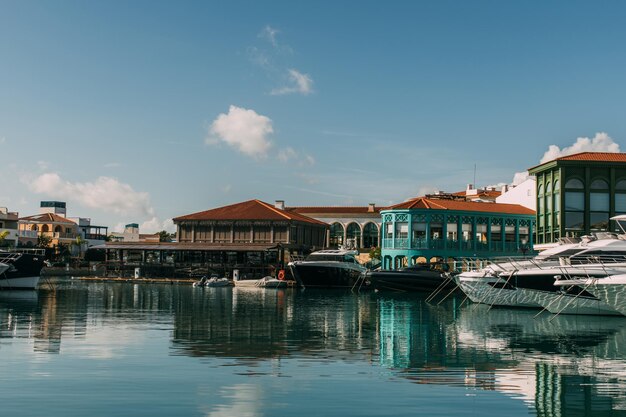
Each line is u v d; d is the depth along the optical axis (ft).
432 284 187.32
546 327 97.50
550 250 133.39
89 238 520.01
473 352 71.51
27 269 203.31
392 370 60.54
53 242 431.84
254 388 52.70
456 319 110.22
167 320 105.40
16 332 86.84
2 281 200.03
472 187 352.69
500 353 70.79
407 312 125.39
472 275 140.56
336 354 69.56
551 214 179.73
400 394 51.01
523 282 126.00
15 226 403.75
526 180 248.73
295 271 228.63
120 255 318.24
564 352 71.72
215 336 84.17
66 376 56.75
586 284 108.17
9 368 60.23
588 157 176.86
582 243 128.98
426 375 58.34
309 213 353.31
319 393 51.19
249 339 81.35
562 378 57.31
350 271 226.79
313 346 75.46
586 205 172.45
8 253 198.90
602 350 73.10
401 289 191.21
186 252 309.42
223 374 58.08
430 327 96.99
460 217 223.71
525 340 81.76
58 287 230.07
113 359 65.36
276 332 89.25
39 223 444.14
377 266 278.46
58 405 47.11
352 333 88.69
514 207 239.91
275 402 48.39
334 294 195.21
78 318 107.65
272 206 323.57
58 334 84.99
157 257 331.77
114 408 46.44
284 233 297.33
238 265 288.92
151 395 50.19
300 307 138.21
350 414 45.44
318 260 231.71
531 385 54.44
